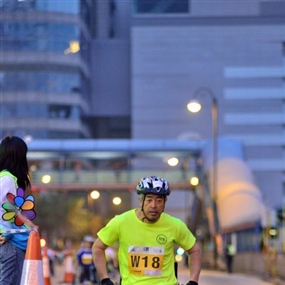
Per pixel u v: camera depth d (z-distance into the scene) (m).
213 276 78.81
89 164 182.25
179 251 26.94
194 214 122.50
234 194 107.88
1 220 16.12
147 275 15.16
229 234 107.19
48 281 47.50
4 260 16.06
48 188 114.31
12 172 16.50
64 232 181.62
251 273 84.06
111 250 59.22
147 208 15.08
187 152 122.62
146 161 190.25
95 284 50.09
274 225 74.81
